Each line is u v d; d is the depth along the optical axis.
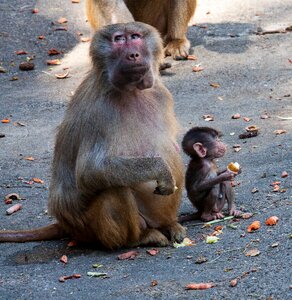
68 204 11.31
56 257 11.34
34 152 16.19
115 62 10.70
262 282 9.30
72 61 21.72
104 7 17.88
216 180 11.59
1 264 11.20
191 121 16.92
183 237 11.37
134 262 10.70
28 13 24.52
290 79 18.84
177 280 9.73
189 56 20.80
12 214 13.21
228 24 22.92
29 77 20.98
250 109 17.28
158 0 20.25
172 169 11.19
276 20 22.94
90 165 10.76
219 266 10.01
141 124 11.02
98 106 10.83
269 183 12.71
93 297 9.58
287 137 15.02
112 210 10.93
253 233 10.91
